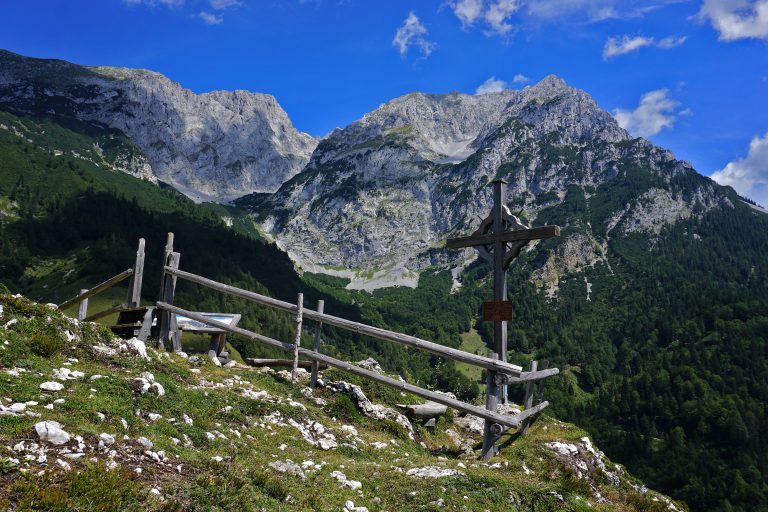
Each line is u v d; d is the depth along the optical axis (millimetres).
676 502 15602
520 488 10844
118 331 18891
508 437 16078
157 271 161875
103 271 189375
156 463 8227
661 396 178500
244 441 11094
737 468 139125
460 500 9930
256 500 8070
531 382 16781
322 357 16531
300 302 17031
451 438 17688
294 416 13820
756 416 165500
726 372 198500
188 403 11773
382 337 15195
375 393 18688
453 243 18562
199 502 7422
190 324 19266
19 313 12547
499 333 16594
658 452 151375
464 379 145875
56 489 6414
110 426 8836
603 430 169375
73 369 11133
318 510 8562
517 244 16766
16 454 6984
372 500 9828
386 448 13984
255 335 17484
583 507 10672
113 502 6629
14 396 8609
